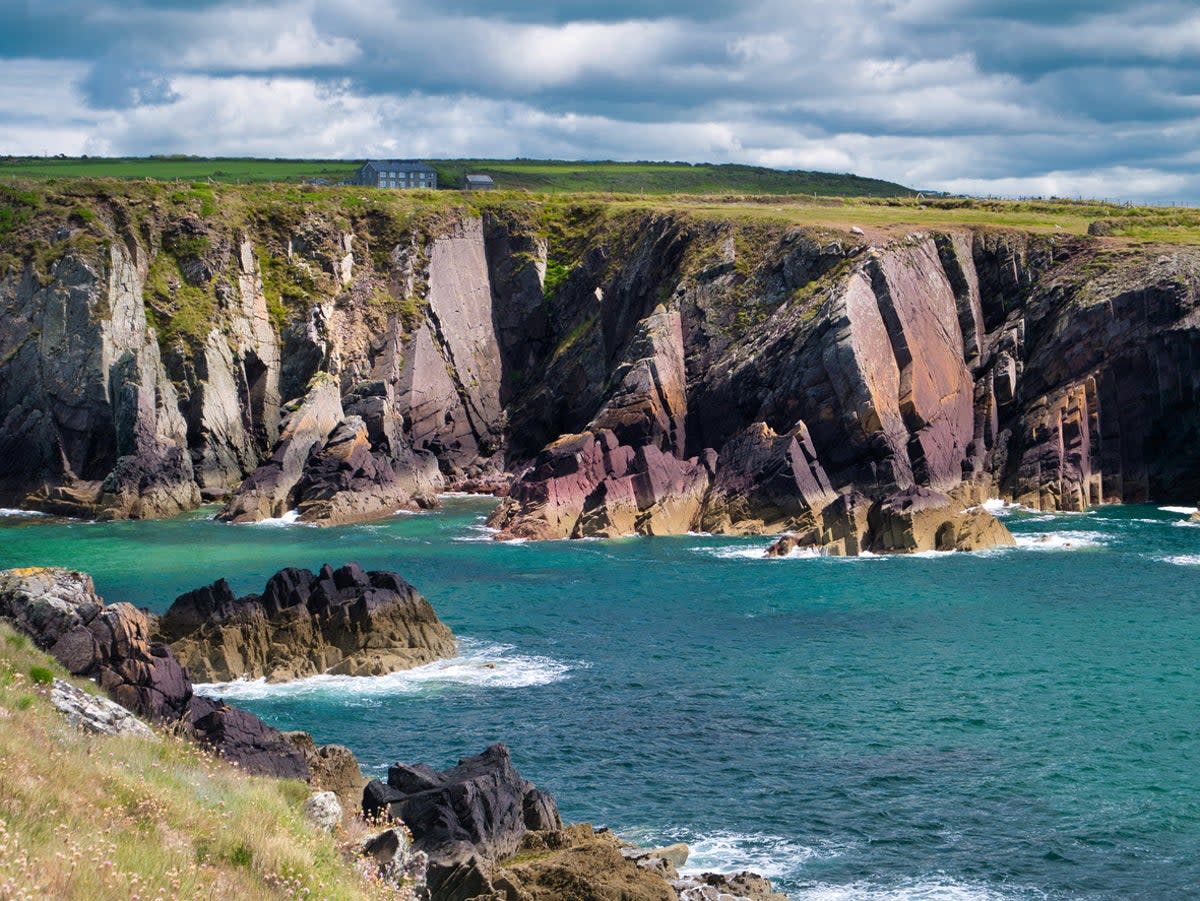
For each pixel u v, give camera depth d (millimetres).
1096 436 119688
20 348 127625
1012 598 82625
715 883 39562
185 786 31344
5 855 20391
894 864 43531
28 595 44281
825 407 115688
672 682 64938
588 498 112250
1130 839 45469
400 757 54000
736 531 109312
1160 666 66750
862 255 125375
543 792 43844
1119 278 123500
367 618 68938
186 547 102562
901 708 60375
